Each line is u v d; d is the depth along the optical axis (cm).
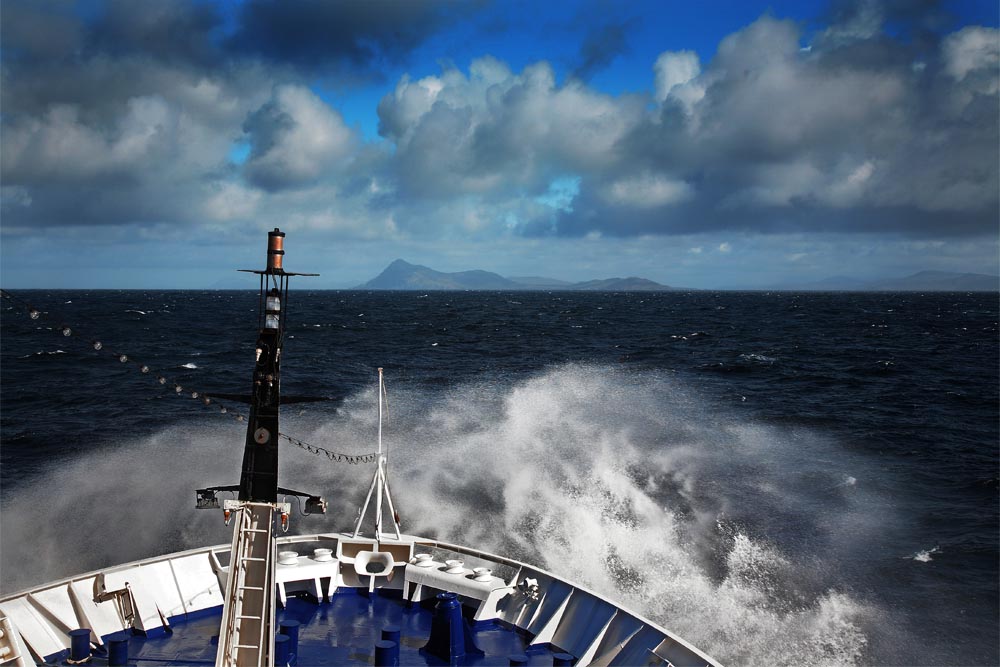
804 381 6056
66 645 1108
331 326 12088
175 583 1238
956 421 4500
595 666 1079
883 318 16125
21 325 11150
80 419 4131
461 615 1122
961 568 2327
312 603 1280
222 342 9144
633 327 12500
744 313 18262
